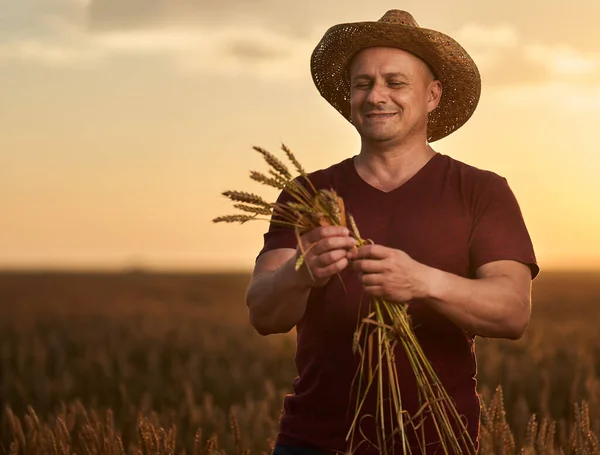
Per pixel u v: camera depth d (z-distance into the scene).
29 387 12.62
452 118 4.10
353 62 3.65
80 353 19.38
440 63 3.71
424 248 3.40
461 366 3.41
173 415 8.38
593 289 89.38
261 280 3.50
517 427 8.00
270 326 3.51
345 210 3.51
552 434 4.77
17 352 18.55
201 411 8.51
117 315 34.28
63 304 46.00
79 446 5.65
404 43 3.56
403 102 3.50
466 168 3.54
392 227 3.45
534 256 3.43
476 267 3.43
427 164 3.54
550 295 66.19
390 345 3.29
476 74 3.86
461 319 3.22
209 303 49.69
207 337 22.20
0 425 8.12
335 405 3.39
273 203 3.23
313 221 3.24
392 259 3.08
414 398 3.31
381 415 3.18
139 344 21.12
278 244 3.66
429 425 3.31
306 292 3.32
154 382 13.53
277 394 10.25
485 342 16.42
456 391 3.38
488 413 4.68
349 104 4.20
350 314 3.39
